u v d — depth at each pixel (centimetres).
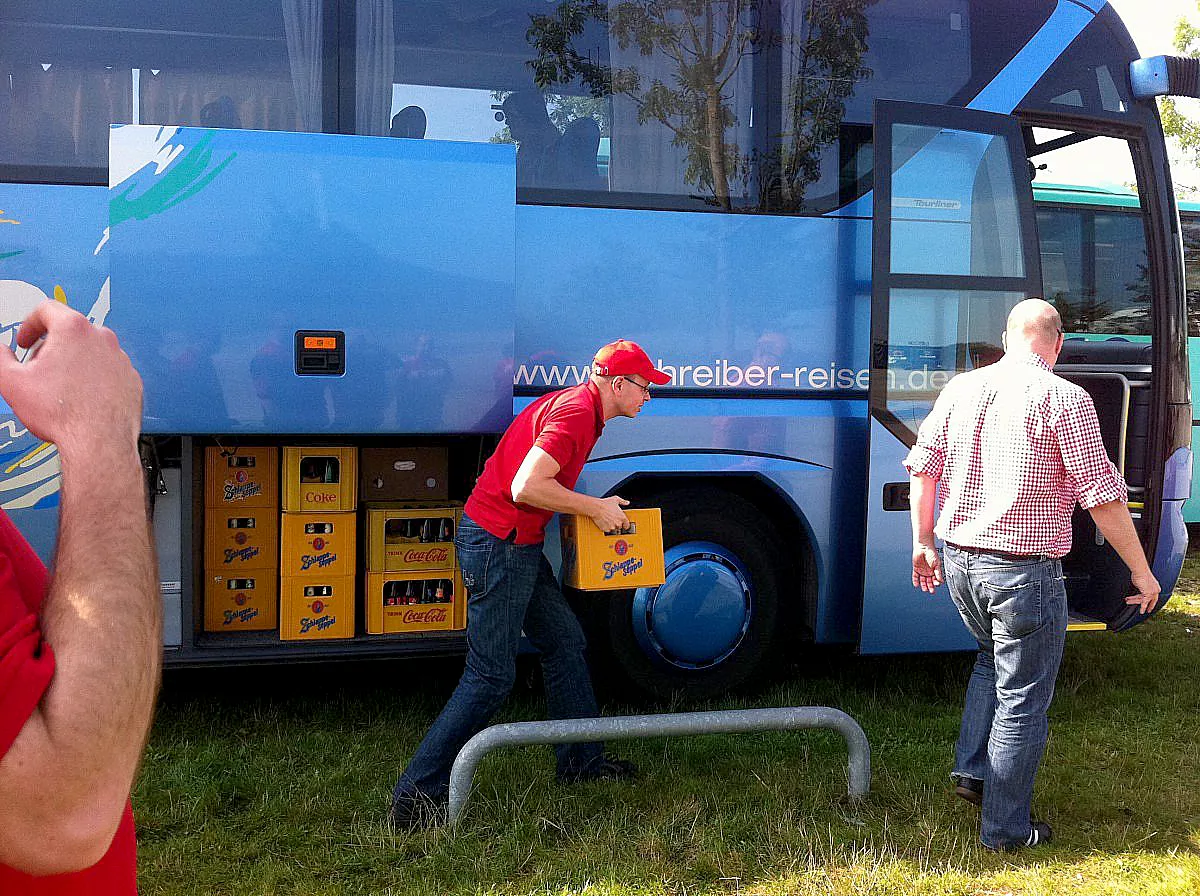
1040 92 532
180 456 452
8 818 87
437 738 370
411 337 448
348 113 463
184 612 453
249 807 383
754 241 501
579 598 491
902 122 496
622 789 395
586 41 487
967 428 357
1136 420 615
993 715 379
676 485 506
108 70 444
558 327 480
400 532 495
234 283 431
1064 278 902
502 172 456
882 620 505
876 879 335
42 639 91
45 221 433
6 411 435
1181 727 487
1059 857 352
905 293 497
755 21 504
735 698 513
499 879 333
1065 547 346
